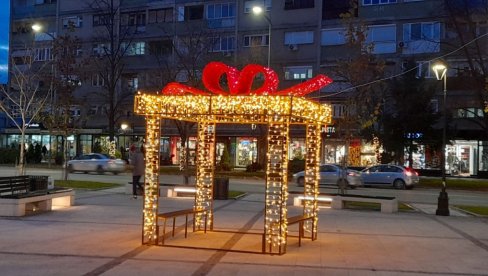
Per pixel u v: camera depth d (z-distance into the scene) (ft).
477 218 59.11
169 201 66.95
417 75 140.36
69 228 41.06
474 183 119.85
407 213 62.28
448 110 131.75
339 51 158.30
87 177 114.01
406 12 150.51
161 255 31.40
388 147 132.16
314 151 39.60
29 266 27.71
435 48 145.48
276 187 33.17
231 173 132.67
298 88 33.58
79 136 182.70
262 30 167.84
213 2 175.32
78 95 187.01
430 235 43.55
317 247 35.86
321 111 36.99
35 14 203.00
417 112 130.00
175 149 177.06
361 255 33.30
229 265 29.17
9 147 182.91
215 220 48.85
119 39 171.63
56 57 144.46
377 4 153.69
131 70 182.60
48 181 62.69
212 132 42.37
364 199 64.28
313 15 162.09
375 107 99.45
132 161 67.21
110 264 28.63
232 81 33.55
